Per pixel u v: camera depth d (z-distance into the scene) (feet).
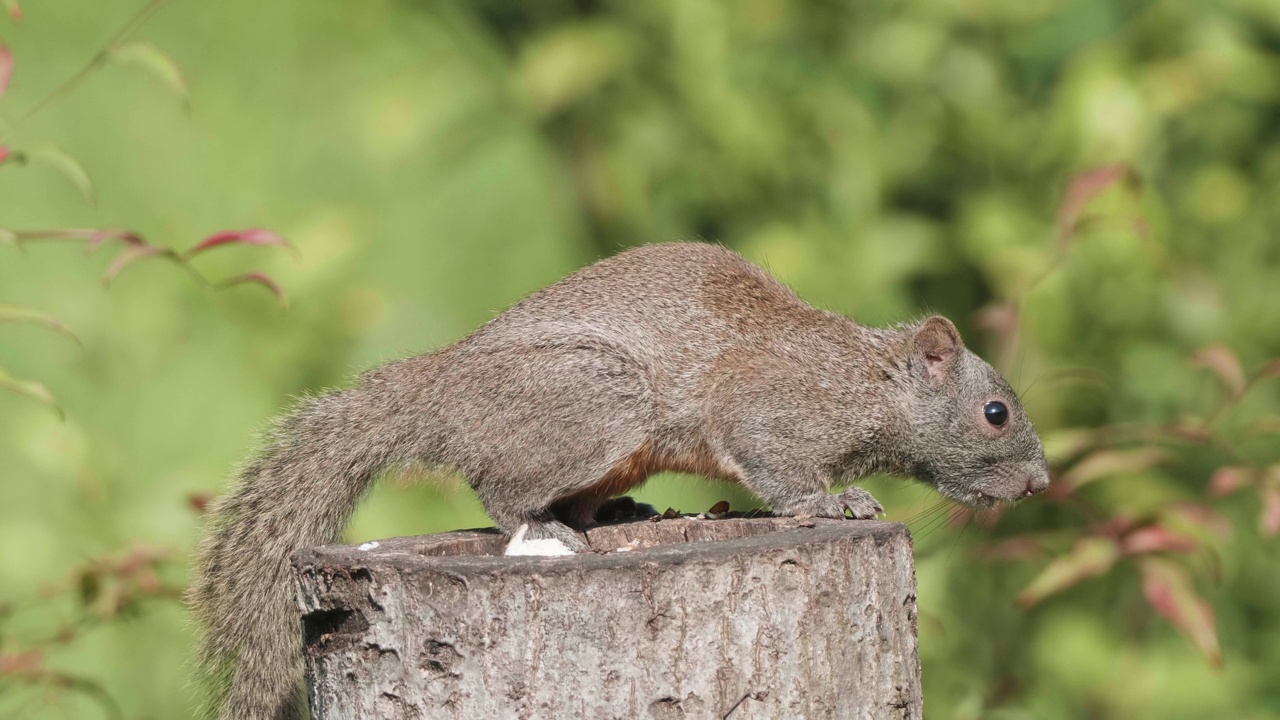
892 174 38.45
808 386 29.96
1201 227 37.42
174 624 35.60
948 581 35.55
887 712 21.06
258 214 39.58
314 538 27.84
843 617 20.52
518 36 45.52
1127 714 36.42
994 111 37.88
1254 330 36.96
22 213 63.93
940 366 31.09
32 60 70.23
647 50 41.11
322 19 65.21
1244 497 37.70
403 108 42.75
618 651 19.54
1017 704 35.09
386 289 42.70
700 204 41.75
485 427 26.96
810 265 37.91
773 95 39.29
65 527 32.91
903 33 38.17
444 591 19.81
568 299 28.53
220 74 69.51
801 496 29.94
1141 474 36.29
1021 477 31.22
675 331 28.94
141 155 66.69
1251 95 36.94
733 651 19.79
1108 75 35.12
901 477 32.42
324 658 20.94
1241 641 38.65
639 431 27.89
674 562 19.62
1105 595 38.04
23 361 55.36
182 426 52.37
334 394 28.37
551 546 26.00
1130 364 36.32
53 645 29.84
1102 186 29.94
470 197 63.82
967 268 39.04
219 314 38.17
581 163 45.11
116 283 37.45
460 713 19.79
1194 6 36.63
